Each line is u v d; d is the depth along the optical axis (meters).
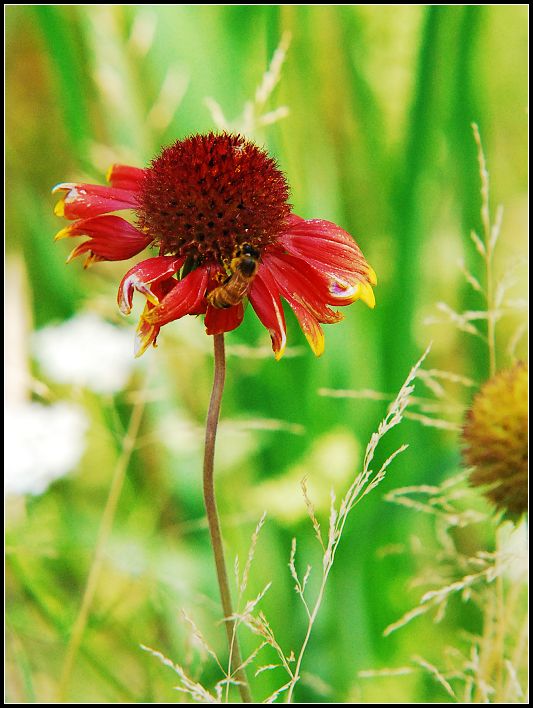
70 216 0.50
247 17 0.65
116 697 0.57
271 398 0.63
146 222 0.50
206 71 0.64
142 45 0.64
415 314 0.63
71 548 0.60
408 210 0.63
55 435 0.59
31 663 0.58
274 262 0.50
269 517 0.60
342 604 0.60
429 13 0.63
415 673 0.59
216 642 0.59
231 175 0.50
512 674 0.52
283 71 0.65
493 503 0.53
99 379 0.61
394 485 0.61
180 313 0.49
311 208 0.63
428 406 0.55
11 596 0.58
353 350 0.63
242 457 0.62
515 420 0.52
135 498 0.63
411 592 0.60
